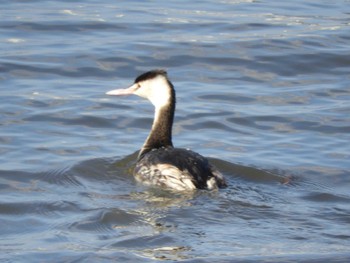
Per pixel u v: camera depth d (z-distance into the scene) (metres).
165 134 15.38
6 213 12.97
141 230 12.28
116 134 16.69
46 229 12.41
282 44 21.70
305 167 15.24
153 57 20.81
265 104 18.48
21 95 18.20
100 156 15.34
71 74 19.69
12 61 19.98
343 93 19.27
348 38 22.27
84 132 16.67
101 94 18.58
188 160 13.91
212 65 20.59
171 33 22.34
